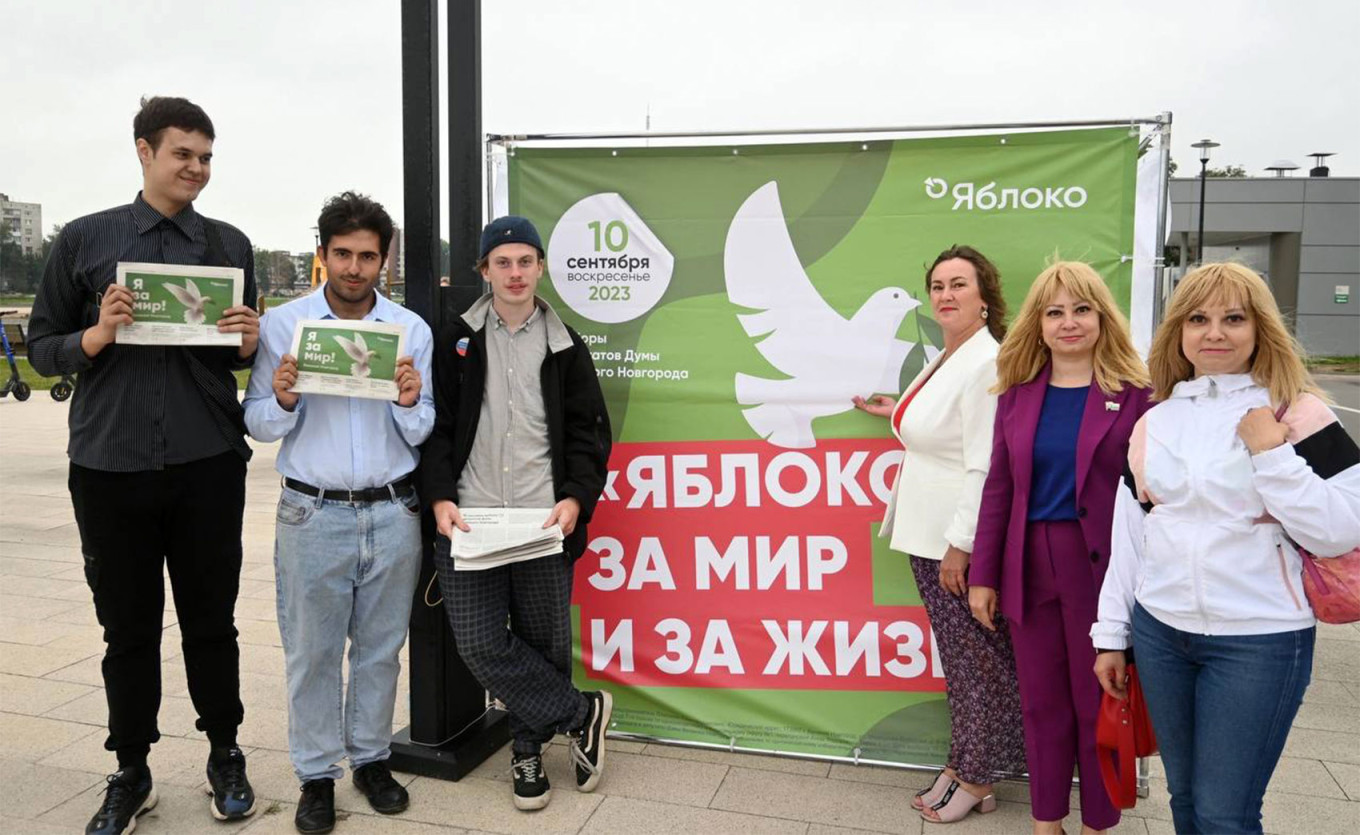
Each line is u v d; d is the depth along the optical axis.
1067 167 3.37
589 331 3.69
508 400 3.11
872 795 3.29
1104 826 2.68
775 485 3.60
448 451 3.12
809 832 3.02
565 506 3.06
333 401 2.99
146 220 2.88
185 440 2.91
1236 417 2.13
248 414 2.93
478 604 3.09
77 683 4.20
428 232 3.34
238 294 2.84
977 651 3.03
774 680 3.65
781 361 3.57
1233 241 39.56
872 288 3.50
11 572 6.05
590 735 3.27
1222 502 2.11
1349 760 3.47
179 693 4.11
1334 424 2.04
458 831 3.02
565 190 3.65
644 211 3.62
